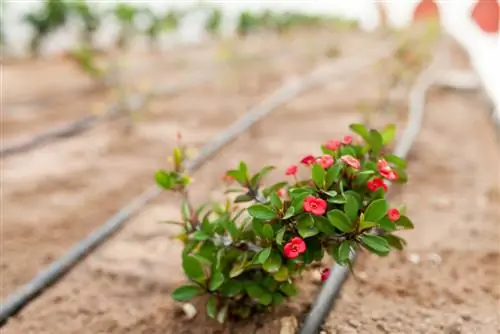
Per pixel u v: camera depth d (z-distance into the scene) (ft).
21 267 2.97
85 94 6.38
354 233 2.39
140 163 3.96
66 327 2.67
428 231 3.10
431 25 7.59
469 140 4.31
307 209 2.34
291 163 3.80
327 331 2.58
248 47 11.19
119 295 2.81
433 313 2.64
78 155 4.21
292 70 7.95
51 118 5.28
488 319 2.61
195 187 3.58
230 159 4.00
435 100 5.72
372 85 6.48
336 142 2.54
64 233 3.20
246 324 2.61
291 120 5.04
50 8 10.18
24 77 7.66
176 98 6.19
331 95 6.05
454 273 2.84
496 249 2.96
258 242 2.54
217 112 5.41
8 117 5.32
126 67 8.41
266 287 2.54
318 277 2.79
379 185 2.43
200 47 12.00
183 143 4.41
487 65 6.42
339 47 10.57
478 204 3.30
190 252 2.60
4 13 10.14
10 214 3.34
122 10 10.46
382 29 12.23
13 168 3.95
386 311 2.65
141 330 2.64
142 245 3.10
